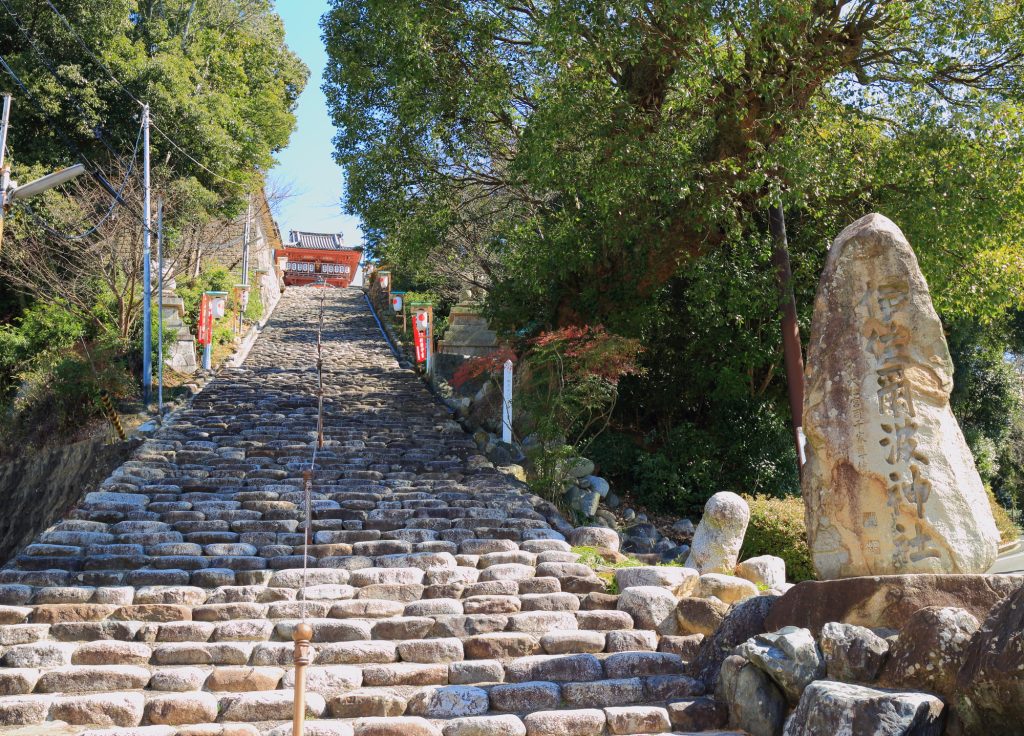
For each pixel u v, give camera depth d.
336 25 16.59
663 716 5.79
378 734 5.60
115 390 16.95
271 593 7.96
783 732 5.28
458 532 9.68
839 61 12.14
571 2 11.89
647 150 12.27
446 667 6.48
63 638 7.00
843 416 6.13
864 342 6.17
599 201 12.70
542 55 13.07
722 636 6.45
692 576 8.03
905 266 6.13
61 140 24.23
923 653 5.01
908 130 12.08
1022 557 10.59
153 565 8.61
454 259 22.66
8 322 23.38
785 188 12.16
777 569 8.18
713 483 14.00
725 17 11.09
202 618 7.47
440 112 15.26
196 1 30.50
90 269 21.62
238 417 15.22
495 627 7.29
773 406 15.29
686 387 15.49
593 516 11.60
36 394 18.09
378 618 7.54
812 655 5.49
